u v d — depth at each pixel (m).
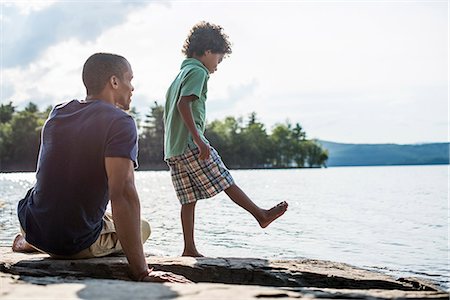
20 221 3.26
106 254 3.37
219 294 2.05
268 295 2.06
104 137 2.95
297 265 3.43
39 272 2.98
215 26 4.45
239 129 85.56
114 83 3.22
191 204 4.22
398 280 3.24
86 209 3.06
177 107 4.21
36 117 69.06
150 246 5.33
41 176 3.09
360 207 10.27
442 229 6.95
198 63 4.32
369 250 5.29
